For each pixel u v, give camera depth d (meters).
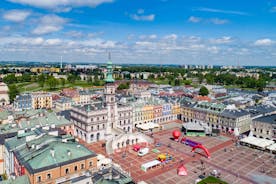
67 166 86.69
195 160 128.88
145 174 112.31
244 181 106.12
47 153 87.19
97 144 151.62
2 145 109.56
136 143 152.25
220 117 186.00
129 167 119.50
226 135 174.62
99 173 80.06
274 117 169.88
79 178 74.94
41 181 80.94
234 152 140.75
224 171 115.81
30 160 85.44
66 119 159.25
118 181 73.88
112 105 163.50
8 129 121.69
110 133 163.12
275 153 138.88
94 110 154.62
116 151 139.38
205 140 163.00
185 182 105.31
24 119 149.38
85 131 155.00
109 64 161.62
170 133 178.62
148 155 134.88
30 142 96.06
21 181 79.69
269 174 113.19
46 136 101.19
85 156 91.62
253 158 132.12
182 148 146.75
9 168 102.38
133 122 189.25
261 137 164.25
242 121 180.00
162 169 117.69
